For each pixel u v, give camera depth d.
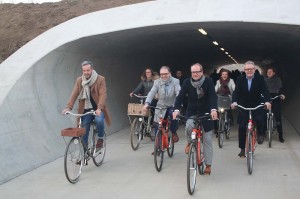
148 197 5.66
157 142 6.97
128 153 8.77
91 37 9.26
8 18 15.02
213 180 6.44
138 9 9.45
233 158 8.09
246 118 7.33
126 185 6.28
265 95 7.09
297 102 14.21
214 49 19.41
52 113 9.01
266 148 9.03
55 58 9.27
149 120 9.48
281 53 16.86
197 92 6.21
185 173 6.98
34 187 6.22
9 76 8.26
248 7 8.59
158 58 17.91
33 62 8.61
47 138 8.32
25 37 13.74
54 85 9.48
